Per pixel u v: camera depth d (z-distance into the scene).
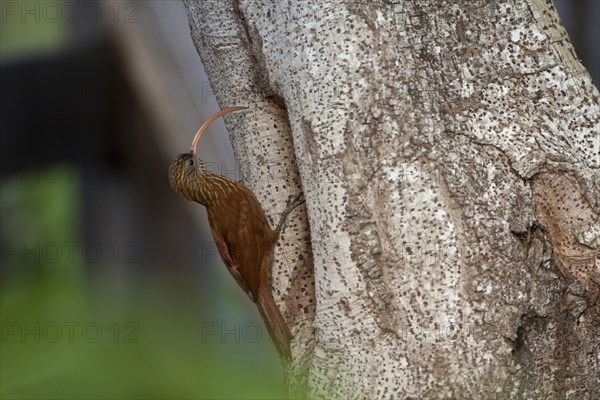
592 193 7.80
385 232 7.73
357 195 7.75
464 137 7.81
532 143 7.82
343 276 7.82
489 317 7.63
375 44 7.79
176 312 14.55
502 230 7.65
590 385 7.97
